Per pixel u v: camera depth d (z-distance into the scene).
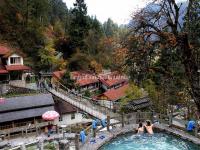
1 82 54.66
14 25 76.62
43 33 82.88
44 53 73.81
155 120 32.66
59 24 109.44
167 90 29.95
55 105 48.75
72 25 94.19
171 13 11.28
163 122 31.95
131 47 12.13
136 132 30.48
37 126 40.97
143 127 30.45
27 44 75.00
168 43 11.58
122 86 78.88
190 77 11.51
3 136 36.84
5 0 79.25
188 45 11.30
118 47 12.46
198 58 11.48
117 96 68.81
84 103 50.41
